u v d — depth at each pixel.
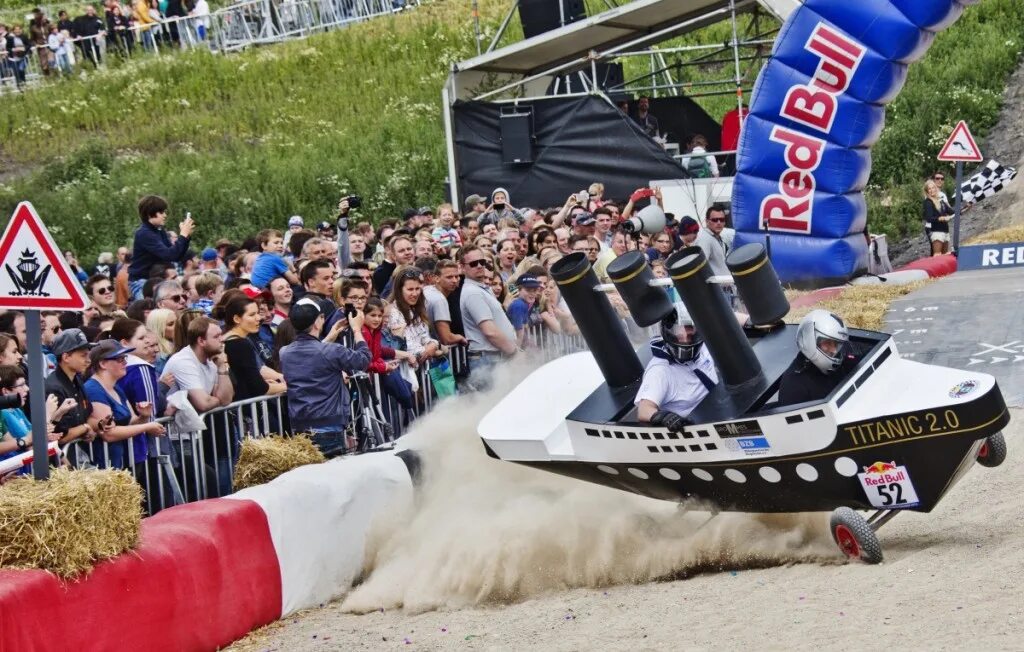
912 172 30.05
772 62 19.17
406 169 29.39
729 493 7.81
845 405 7.20
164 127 32.03
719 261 15.25
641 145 22.28
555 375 9.14
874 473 7.14
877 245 21.84
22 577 5.93
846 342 7.32
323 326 10.40
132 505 6.66
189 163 30.00
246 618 7.57
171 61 35.94
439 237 15.17
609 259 13.74
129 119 32.94
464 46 36.16
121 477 6.66
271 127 32.50
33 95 34.44
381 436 10.09
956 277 19.19
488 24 37.12
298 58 36.38
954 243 22.14
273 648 7.22
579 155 22.66
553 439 8.47
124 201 27.11
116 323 8.38
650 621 6.59
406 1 39.94
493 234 15.80
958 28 34.91
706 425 7.52
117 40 37.59
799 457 7.30
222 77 35.34
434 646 6.81
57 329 9.94
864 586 6.55
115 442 7.84
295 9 39.25
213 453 8.61
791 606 6.37
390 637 7.18
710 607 6.68
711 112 31.42
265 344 10.25
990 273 19.39
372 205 28.41
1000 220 28.16
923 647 5.28
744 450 7.46
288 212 27.73
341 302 10.39
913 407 6.95
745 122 19.62
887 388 7.27
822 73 18.97
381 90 34.31
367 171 29.55
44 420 6.56
